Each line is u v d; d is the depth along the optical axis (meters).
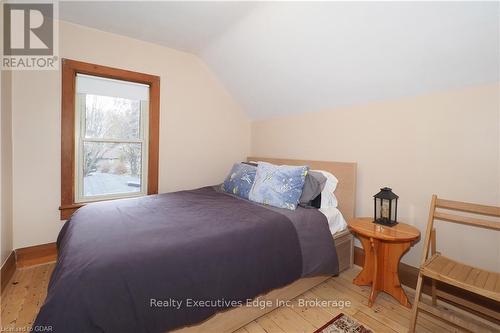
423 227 1.87
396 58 1.73
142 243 1.23
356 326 1.52
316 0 1.64
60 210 2.27
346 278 2.07
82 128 2.43
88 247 1.18
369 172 2.19
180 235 1.36
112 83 2.51
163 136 2.78
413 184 1.92
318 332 1.47
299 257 1.66
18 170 2.09
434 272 1.37
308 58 2.12
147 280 1.08
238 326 1.46
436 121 1.78
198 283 1.20
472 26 1.36
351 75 2.05
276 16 1.91
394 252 1.77
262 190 2.17
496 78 1.51
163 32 2.39
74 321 0.90
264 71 2.56
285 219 1.75
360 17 1.61
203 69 3.03
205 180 3.12
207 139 3.11
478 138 1.60
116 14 2.09
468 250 1.67
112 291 0.99
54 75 2.19
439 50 1.55
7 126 1.93
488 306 1.54
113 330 0.96
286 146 2.98
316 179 2.21
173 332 1.20
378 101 2.10
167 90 2.77
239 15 2.04
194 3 1.90
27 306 1.64
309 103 2.60
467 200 1.66
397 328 1.51
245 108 3.34
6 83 1.91
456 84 1.67
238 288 1.33
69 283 0.96
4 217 1.87
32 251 2.15
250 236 1.48
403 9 1.45
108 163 2.59
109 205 1.97
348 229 2.11
